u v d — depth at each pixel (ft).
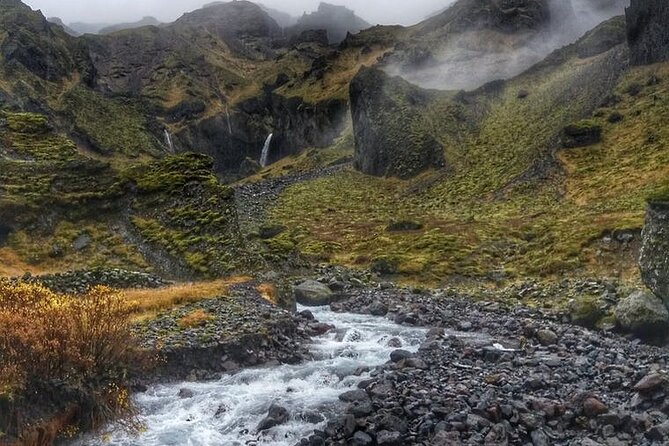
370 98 422.82
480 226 200.44
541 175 277.03
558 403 42.68
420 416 40.22
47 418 35.50
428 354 60.18
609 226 140.46
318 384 51.21
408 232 209.56
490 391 44.47
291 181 400.26
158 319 64.95
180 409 44.50
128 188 143.84
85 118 475.72
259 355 59.16
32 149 168.35
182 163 148.15
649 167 222.89
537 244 153.99
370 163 398.42
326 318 90.74
